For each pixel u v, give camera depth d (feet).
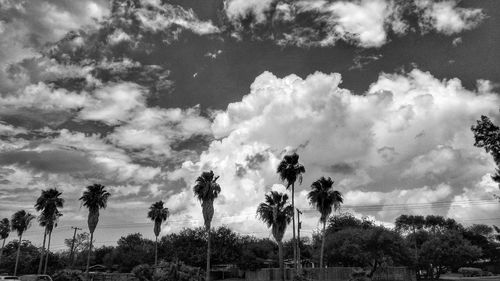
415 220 368.07
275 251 375.25
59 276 195.72
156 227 302.86
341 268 207.31
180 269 146.51
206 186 181.88
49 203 265.34
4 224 374.22
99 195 231.91
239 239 335.26
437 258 274.57
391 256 212.84
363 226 327.47
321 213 215.51
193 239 322.14
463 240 280.31
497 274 333.83
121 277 245.86
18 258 320.09
